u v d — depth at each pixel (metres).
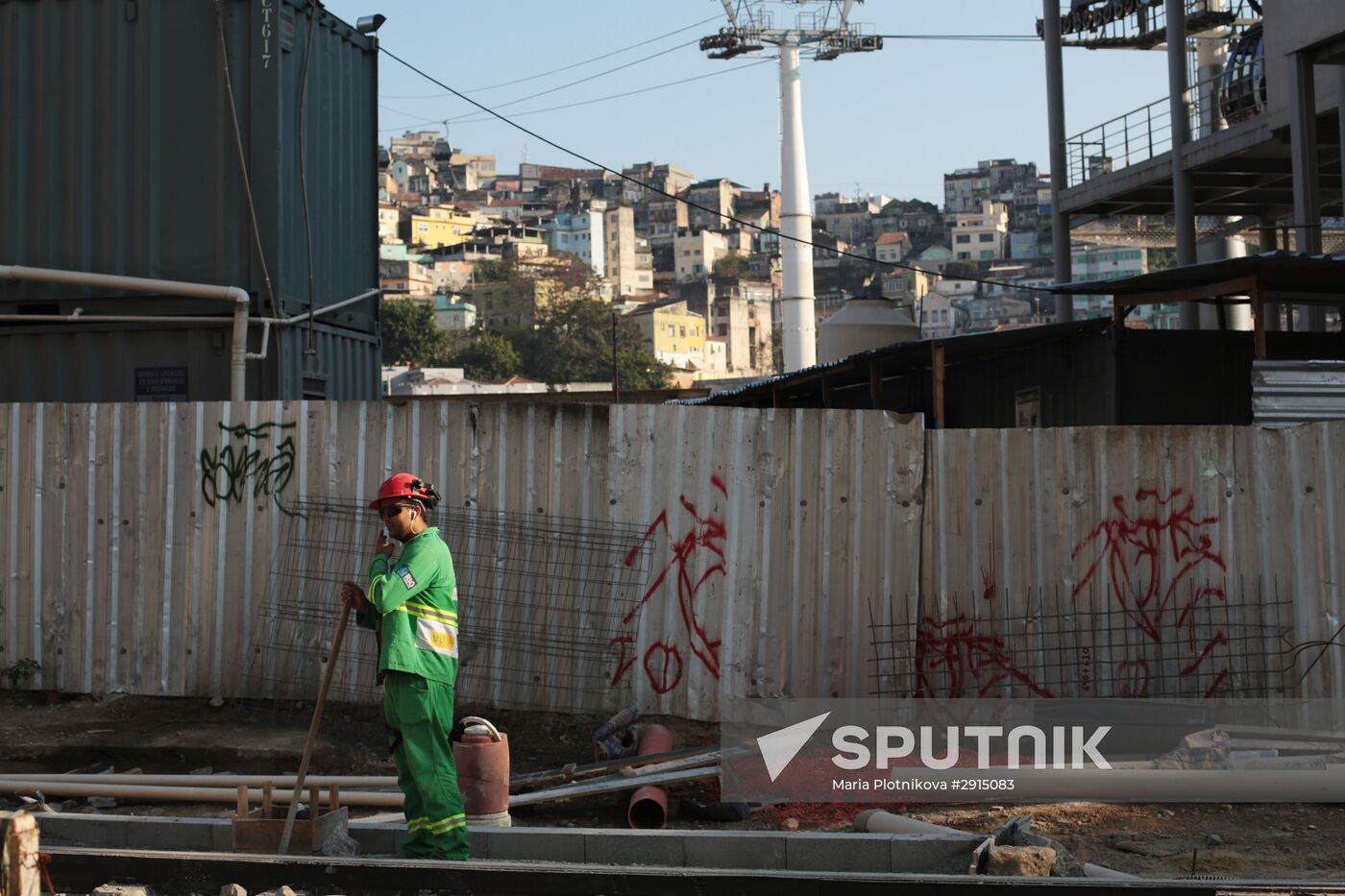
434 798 6.43
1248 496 9.37
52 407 10.24
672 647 9.45
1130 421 15.46
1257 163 23.33
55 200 12.47
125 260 12.39
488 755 7.23
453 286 166.62
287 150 12.40
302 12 12.69
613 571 9.53
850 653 9.37
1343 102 19.19
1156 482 9.39
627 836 6.66
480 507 9.70
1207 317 28.19
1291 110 18.64
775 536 9.42
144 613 10.09
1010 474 9.44
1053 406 17.12
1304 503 9.30
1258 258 12.95
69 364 12.48
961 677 9.34
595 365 146.12
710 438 9.48
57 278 11.72
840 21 69.62
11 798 8.20
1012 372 18.25
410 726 6.46
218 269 12.23
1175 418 15.59
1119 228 30.41
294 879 6.02
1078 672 9.31
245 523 10.00
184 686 10.00
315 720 6.74
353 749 8.99
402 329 137.88
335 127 13.69
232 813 7.91
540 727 9.41
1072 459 9.42
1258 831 7.43
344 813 6.90
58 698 10.10
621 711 9.27
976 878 5.53
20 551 10.23
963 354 17.62
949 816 7.76
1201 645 9.30
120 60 12.40
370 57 14.60
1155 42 30.30
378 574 6.49
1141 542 9.38
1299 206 18.52
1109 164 27.23
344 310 13.83
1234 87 22.84
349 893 5.98
